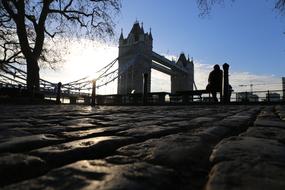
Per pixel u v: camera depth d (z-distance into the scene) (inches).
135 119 165.3
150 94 737.6
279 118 166.4
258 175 46.3
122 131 105.7
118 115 203.3
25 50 743.7
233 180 44.0
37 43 765.9
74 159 62.1
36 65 753.0
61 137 91.3
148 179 46.1
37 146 76.4
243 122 139.0
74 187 41.6
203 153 65.9
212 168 51.8
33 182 44.0
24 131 107.7
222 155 60.1
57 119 166.9
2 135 96.7
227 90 494.0
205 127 117.3
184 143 77.1
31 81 735.7
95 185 42.5
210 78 531.5
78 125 130.0
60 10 828.0
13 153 64.8
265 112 232.1
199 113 223.8
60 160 60.6
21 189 41.0
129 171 50.3
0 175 49.0
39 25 771.4
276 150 65.5
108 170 50.8
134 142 83.6
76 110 280.1
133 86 2507.4
